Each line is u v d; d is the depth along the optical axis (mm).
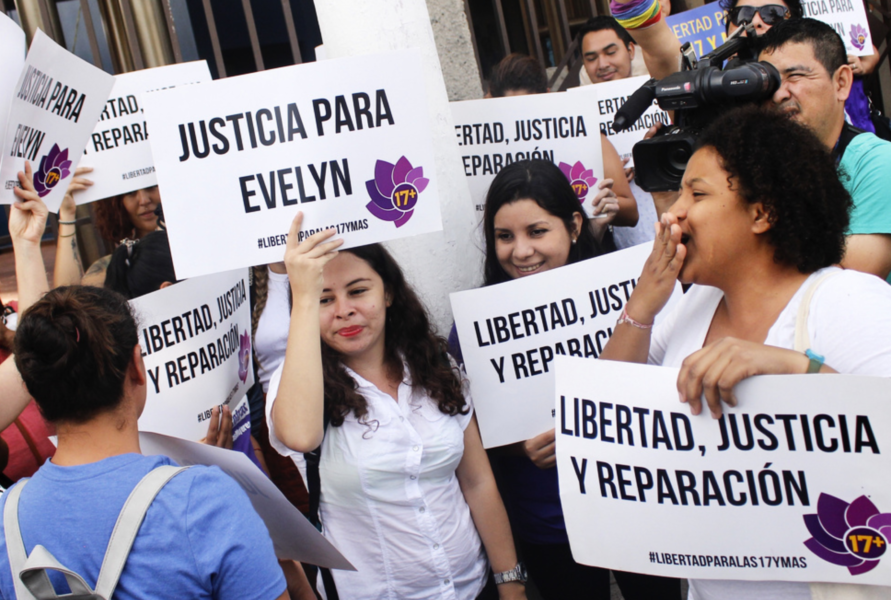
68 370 1391
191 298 2377
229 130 1887
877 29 5297
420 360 2133
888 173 2248
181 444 1819
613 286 2400
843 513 1375
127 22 3678
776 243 1431
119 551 1319
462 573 2117
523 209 2543
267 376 3092
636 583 2475
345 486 2002
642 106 2322
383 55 1929
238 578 1376
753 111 1476
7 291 6875
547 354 2367
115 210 3584
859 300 1358
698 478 1497
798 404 1370
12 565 1338
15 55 2129
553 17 6375
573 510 1643
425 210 1999
